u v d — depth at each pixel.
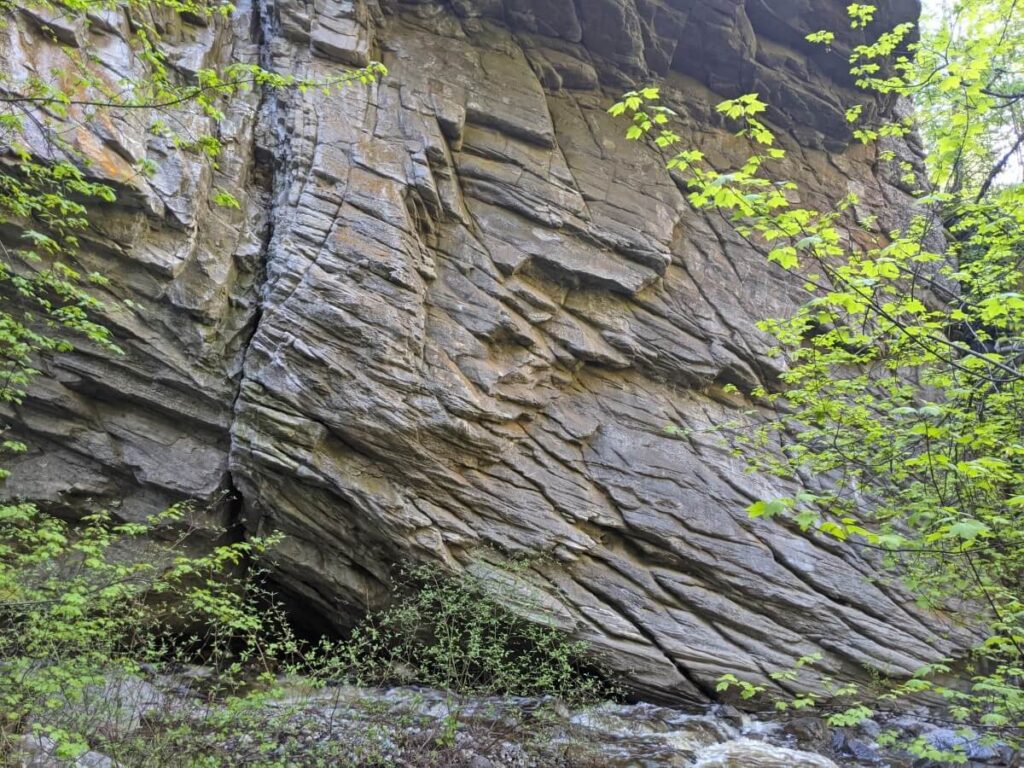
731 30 13.58
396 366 9.20
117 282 8.62
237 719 6.34
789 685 9.40
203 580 8.66
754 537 10.34
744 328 11.88
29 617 5.77
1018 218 7.29
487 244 10.81
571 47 12.84
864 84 8.27
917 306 5.89
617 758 7.75
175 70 9.95
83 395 8.66
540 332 10.72
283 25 10.81
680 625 9.58
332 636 9.62
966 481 6.60
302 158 10.08
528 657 8.70
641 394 11.09
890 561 5.91
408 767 6.98
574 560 9.56
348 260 9.45
